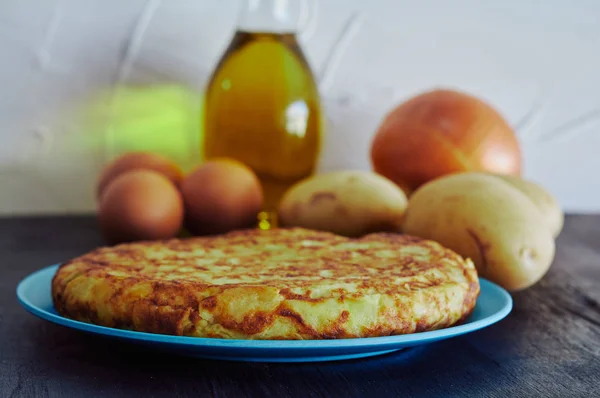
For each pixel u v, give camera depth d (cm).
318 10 83
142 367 52
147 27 81
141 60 82
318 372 51
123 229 69
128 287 51
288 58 74
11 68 81
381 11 84
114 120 82
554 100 87
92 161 83
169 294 51
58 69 81
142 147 83
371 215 69
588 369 53
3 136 82
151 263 55
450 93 77
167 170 75
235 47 74
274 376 51
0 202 83
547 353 55
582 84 87
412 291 52
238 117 74
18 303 61
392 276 53
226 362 52
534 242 62
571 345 56
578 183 89
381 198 69
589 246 77
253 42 74
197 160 84
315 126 76
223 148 75
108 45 81
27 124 82
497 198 63
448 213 63
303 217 70
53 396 49
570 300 64
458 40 85
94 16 81
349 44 84
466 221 62
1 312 59
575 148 88
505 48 86
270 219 77
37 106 82
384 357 53
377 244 59
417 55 85
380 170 77
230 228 72
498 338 57
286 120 74
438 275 54
